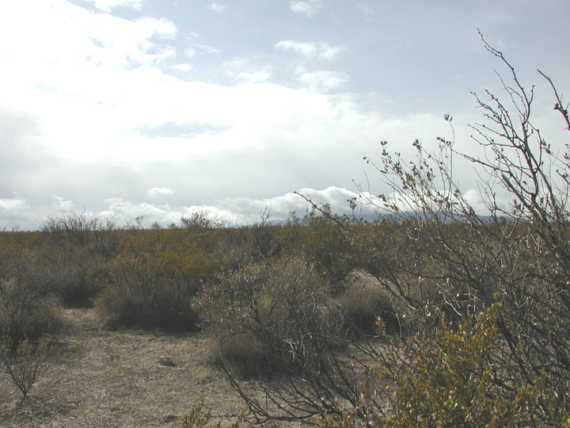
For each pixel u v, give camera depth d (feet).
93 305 31.04
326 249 26.04
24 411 15.35
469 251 7.93
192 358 21.08
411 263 8.60
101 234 49.49
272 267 25.17
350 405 11.23
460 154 7.75
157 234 48.29
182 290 27.84
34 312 24.66
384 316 20.12
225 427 13.87
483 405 5.55
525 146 7.04
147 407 15.98
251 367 18.43
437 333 6.45
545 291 7.61
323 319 13.17
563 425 5.45
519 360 6.89
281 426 13.84
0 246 43.29
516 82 7.12
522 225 7.80
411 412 5.64
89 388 17.61
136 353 21.97
